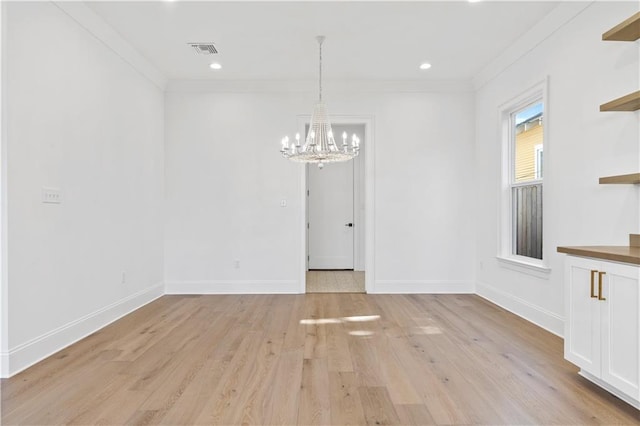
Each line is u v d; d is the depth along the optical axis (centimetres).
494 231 452
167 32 366
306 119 507
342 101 509
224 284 505
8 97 246
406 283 510
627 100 231
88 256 334
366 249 514
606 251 219
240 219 507
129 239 409
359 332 341
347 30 362
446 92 509
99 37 346
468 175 510
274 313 407
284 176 507
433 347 302
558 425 190
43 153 278
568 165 316
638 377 192
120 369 259
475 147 508
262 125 506
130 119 411
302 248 509
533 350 295
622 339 201
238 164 505
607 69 274
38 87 273
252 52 412
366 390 228
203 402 214
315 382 239
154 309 423
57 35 293
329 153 347
